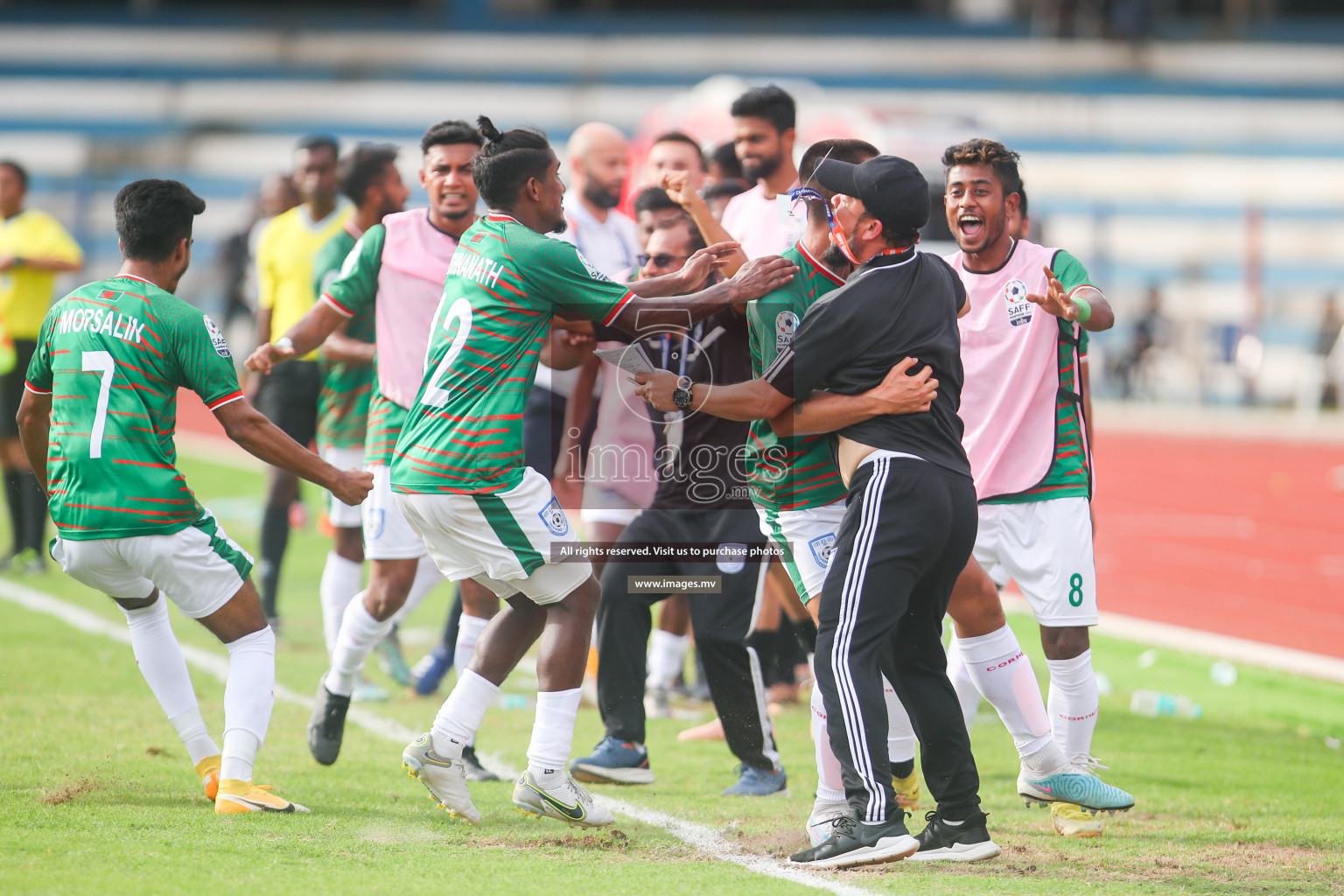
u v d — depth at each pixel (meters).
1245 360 91.81
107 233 99.38
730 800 17.86
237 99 109.69
